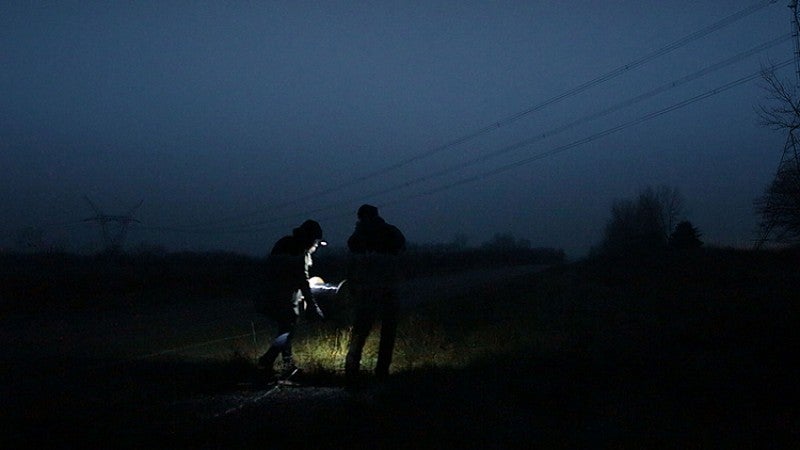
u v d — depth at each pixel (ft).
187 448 17.57
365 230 27.32
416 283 93.71
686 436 18.94
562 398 22.61
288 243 27.35
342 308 29.04
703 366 27.68
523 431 19.22
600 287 71.82
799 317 36.78
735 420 20.67
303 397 23.32
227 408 21.61
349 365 26.07
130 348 35.99
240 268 103.09
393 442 18.04
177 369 28.78
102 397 23.11
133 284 77.97
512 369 27.30
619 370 27.14
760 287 60.29
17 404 21.91
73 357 32.37
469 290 75.56
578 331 38.24
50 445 17.61
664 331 36.96
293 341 36.83
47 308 58.34
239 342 37.88
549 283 78.95
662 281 75.61
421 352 32.58
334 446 17.70
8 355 32.94
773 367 27.68
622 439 18.58
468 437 18.45
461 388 24.00
